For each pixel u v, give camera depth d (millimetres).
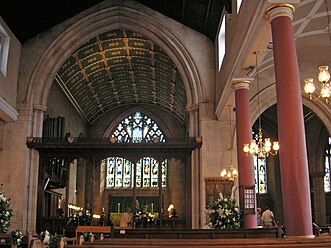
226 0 16047
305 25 13961
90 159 19516
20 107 19953
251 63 13516
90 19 20688
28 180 19219
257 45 12133
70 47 20875
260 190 29750
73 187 29531
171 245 7207
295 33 14617
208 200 18375
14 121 19750
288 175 9211
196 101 20031
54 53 20641
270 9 10133
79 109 30656
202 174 19000
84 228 16812
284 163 9328
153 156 19625
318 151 25641
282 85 9641
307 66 18328
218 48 19266
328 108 18391
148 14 20734
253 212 14305
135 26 20922
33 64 20469
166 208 33688
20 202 18812
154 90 31438
